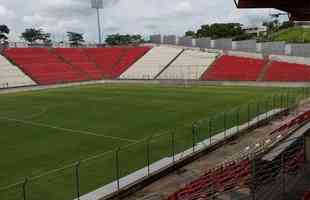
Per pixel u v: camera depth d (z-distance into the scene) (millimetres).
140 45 115000
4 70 87312
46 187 20828
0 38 155500
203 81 84438
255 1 19047
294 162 18078
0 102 58094
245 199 15047
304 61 82625
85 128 37094
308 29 134750
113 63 105062
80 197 18891
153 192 19609
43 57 100375
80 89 77000
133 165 24219
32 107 52062
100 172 23016
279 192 15023
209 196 15797
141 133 34281
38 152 28500
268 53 88938
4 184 21609
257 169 17234
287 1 18906
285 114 40906
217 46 99250
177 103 52562
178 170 22938
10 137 33812
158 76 94062
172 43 109812
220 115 40969
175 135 32250
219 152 26734
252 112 41844
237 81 80250
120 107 50312
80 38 178250
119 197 19094
